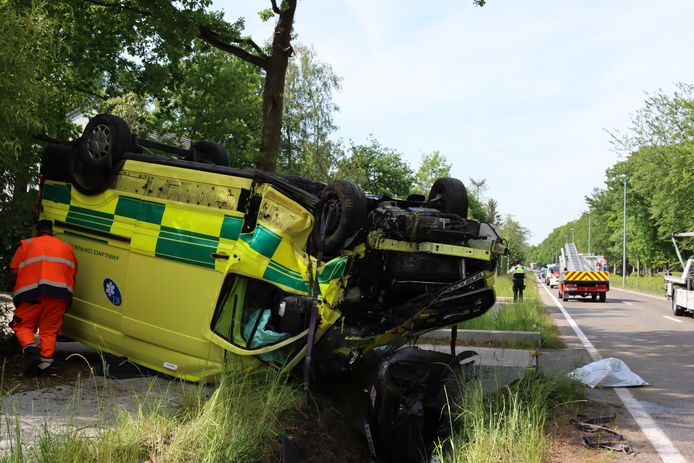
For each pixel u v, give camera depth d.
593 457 5.44
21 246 6.93
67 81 12.20
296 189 6.38
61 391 6.05
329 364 6.61
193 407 5.31
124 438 4.48
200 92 20.55
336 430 5.91
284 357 6.34
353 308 6.24
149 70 16.34
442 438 6.04
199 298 6.43
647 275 73.06
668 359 11.13
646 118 41.22
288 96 38.97
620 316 21.11
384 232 5.95
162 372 6.74
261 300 6.55
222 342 6.27
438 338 12.14
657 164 41.50
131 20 14.71
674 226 42.56
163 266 6.68
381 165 52.59
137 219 6.92
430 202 7.20
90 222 7.32
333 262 6.01
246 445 4.62
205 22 14.37
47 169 7.79
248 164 20.70
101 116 7.28
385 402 5.87
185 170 6.76
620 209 71.06
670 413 7.07
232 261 6.26
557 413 6.70
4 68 6.59
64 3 11.99
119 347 7.08
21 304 6.80
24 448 4.31
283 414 5.57
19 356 7.50
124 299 6.93
